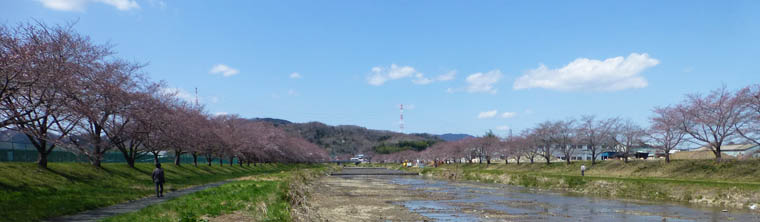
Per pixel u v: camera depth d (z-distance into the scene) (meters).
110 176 36.81
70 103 22.73
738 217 24.31
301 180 45.12
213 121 63.19
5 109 19.88
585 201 32.69
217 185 38.19
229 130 67.06
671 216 24.67
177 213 17.42
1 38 19.23
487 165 108.06
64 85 20.72
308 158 151.62
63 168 33.47
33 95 21.73
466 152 120.81
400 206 29.00
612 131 70.38
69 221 16.34
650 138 61.03
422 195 37.53
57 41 22.56
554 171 77.00
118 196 24.81
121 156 59.03
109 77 26.89
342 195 37.25
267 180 44.25
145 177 42.09
